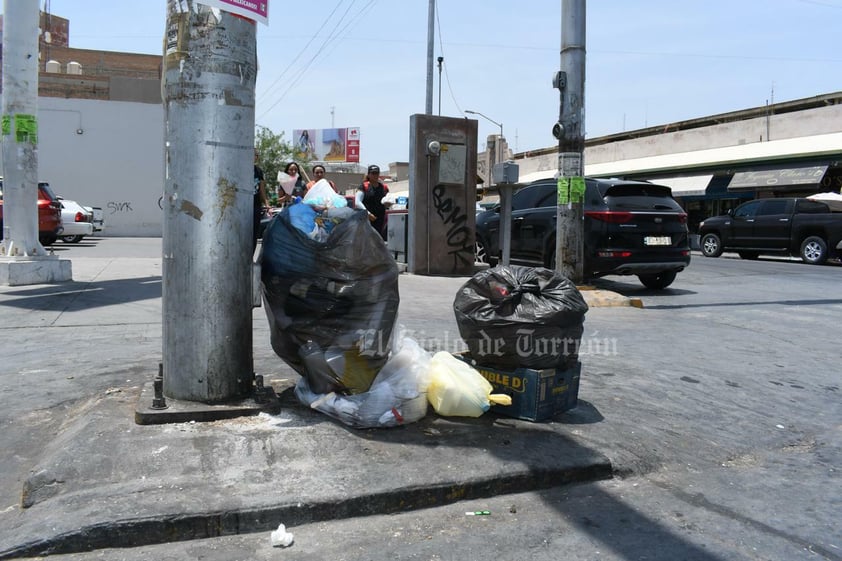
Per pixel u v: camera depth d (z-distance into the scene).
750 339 7.02
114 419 3.73
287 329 3.95
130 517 2.79
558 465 3.55
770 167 23.06
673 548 2.95
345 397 3.91
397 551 2.84
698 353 6.35
